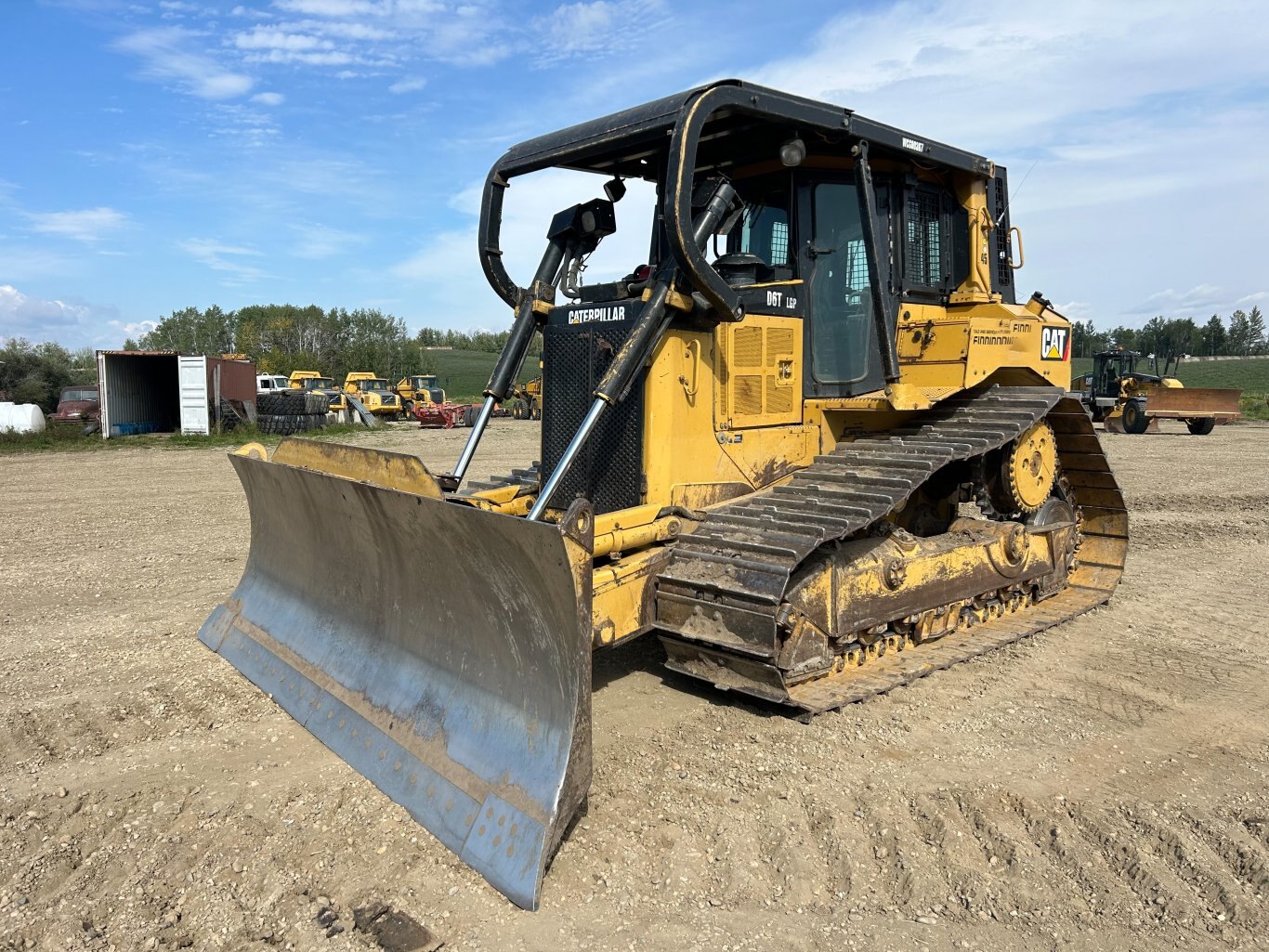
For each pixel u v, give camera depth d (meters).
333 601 5.07
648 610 4.88
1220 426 29.19
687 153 4.43
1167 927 3.10
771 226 5.93
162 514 11.77
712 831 3.69
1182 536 10.36
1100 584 7.62
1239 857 3.50
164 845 3.57
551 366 5.56
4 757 4.36
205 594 7.42
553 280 5.88
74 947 2.96
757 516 4.94
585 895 3.26
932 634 5.95
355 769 4.19
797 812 3.84
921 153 5.69
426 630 4.31
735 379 5.38
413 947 2.97
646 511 4.85
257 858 3.48
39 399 37.22
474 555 3.75
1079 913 3.17
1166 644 6.34
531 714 3.64
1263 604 7.42
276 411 27.00
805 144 5.48
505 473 16.28
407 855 3.50
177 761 4.32
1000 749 4.53
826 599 5.01
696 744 4.53
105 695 5.14
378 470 4.46
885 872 3.42
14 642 6.12
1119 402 26.84
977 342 5.86
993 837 3.65
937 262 6.37
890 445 5.54
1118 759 4.42
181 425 24.52
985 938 3.04
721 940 3.02
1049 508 7.17
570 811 3.42
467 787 3.66
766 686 4.67
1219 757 4.46
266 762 4.30
